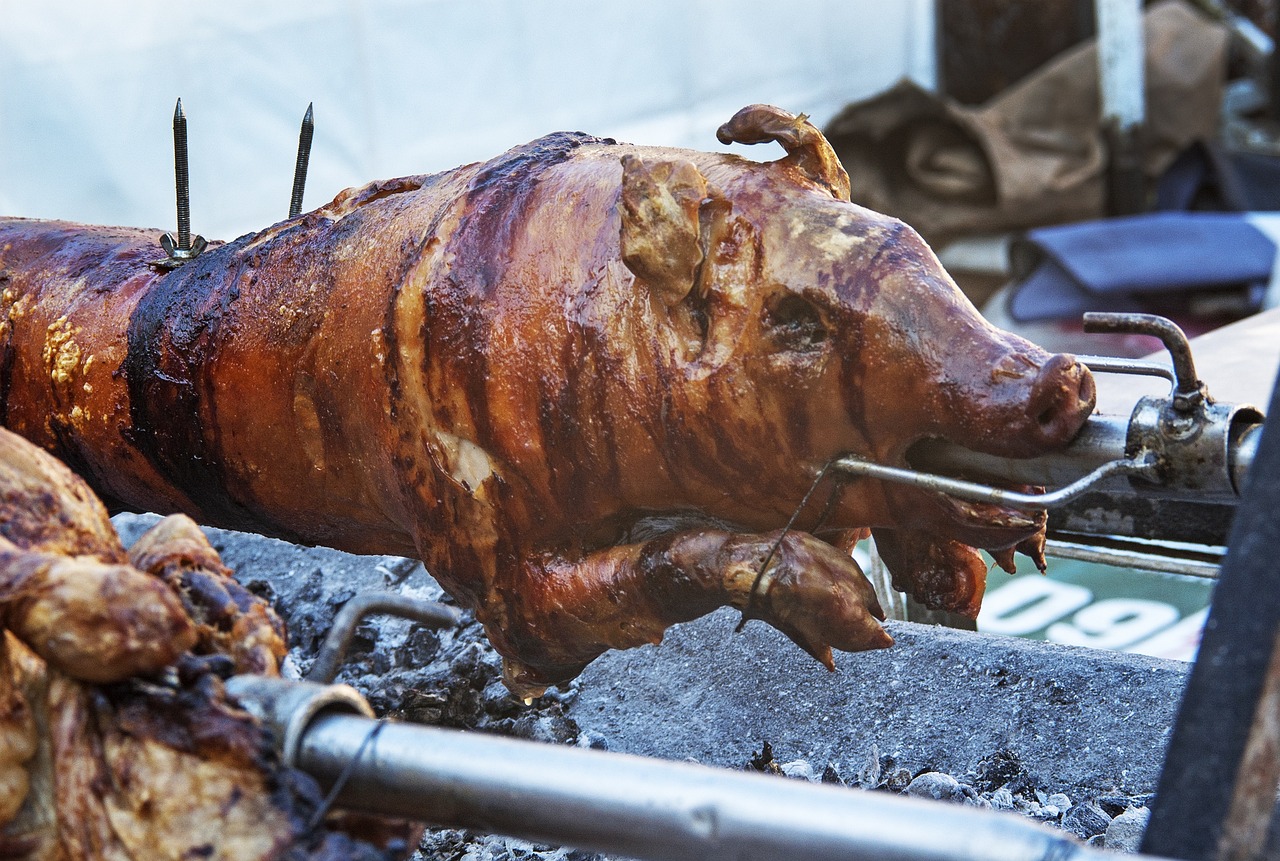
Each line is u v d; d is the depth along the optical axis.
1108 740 2.11
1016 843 1.47
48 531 1.68
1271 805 1.57
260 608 1.71
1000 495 1.76
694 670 2.29
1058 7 6.00
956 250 5.59
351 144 5.04
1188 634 3.44
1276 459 1.60
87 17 4.48
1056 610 3.65
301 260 2.04
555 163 1.95
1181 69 6.09
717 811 1.51
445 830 2.14
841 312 1.79
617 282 1.86
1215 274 4.74
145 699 1.61
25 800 1.63
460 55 5.20
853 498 1.84
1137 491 1.78
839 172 1.91
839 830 1.49
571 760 1.55
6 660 1.62
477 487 1.93
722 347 1.82
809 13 6.04
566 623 1.93
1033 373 1.75
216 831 1.58
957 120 5.62
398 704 2.32
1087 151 5.60
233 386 2.05
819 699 2.23
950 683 2.19
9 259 2.24
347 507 2.07
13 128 4.46
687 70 5.76
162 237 2.18
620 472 1.88
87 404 2.15
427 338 1.92
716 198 1.85
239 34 4.75
